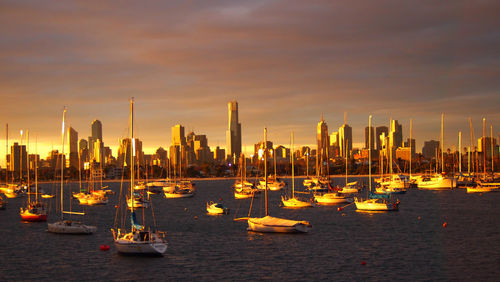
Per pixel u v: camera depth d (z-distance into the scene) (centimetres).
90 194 18912
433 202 15288
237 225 10194
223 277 5894
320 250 7350
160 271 6178
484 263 6469
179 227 10044
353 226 9844
